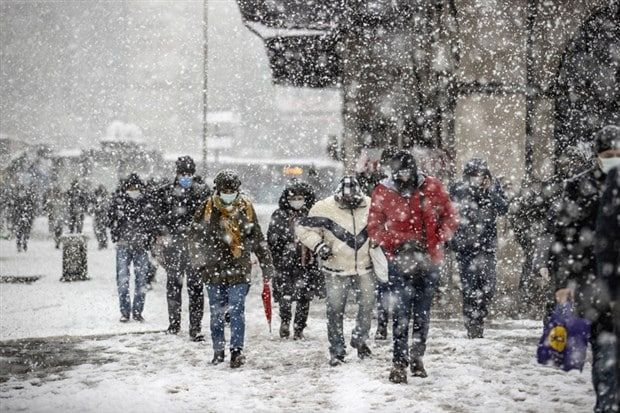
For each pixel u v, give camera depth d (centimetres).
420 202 795
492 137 1527
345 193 898
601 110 1641
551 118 1547
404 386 776
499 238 1488
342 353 900
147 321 1273
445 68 1556
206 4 3056
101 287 1728
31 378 847
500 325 1175
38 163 4191
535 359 895
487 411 682
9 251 2797
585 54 1619
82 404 720
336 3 1766
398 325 793
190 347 1017
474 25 1534
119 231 1260
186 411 698
